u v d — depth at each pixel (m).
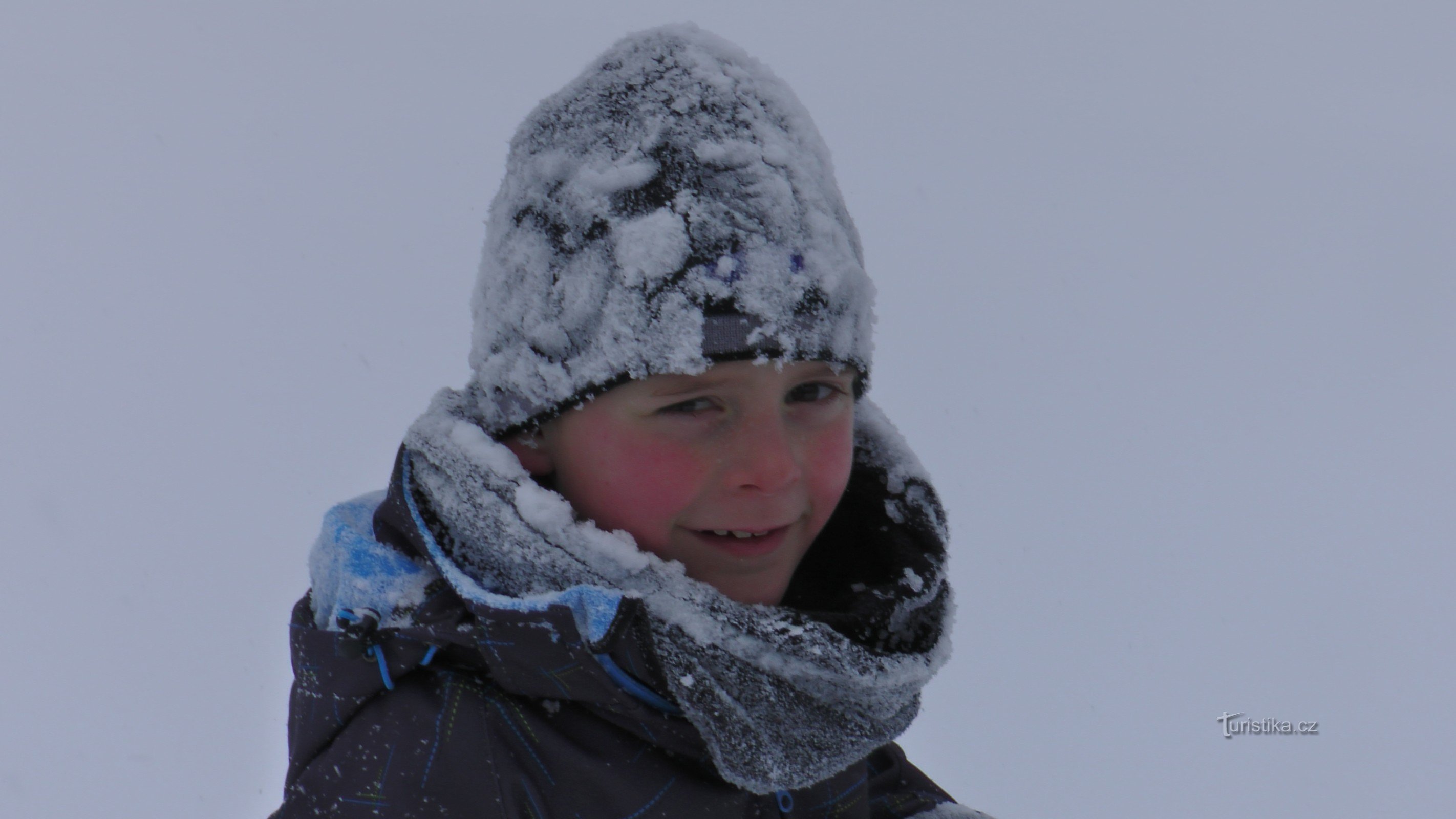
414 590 2.43
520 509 2.21
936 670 2.54
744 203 2.25
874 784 3.25
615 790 2.29
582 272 2.27
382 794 2.23
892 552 2.78
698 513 2.28
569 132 2.37
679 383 2.22
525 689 2.23
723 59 2.39
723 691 2.20
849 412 2.47
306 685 2.43
